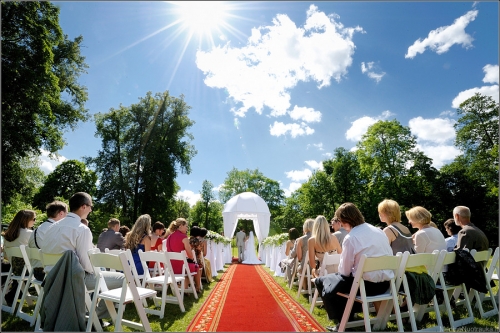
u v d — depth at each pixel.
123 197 26.44
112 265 3.32
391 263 3.29
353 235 3.51
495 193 26.67
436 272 3.75
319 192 35.97
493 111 26.80
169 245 6.09
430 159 30.61
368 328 3.12
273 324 3.93
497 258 4.32
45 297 3.07
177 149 28.42
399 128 30.69
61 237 3.46
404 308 4.26
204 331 3.65
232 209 19.36
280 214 55.69
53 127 18.05
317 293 4.57
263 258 16.36
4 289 4.50
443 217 28.77
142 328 3.46
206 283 7.73
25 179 17.72
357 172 35.09
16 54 13.73
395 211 4.18
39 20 15.39
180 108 28.84
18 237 4.74
